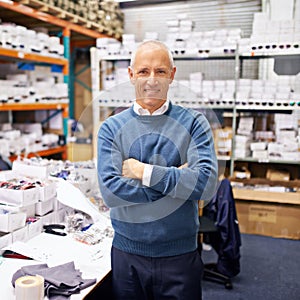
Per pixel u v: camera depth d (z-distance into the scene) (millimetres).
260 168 4102
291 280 2883
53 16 3893
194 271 1390
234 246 2684
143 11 5293
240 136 3826
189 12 5070
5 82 3357
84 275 1435
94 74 4227
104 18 4801
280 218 3775
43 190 1843
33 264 1496
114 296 1440
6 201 1765
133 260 1376
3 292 1297
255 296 2648
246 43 3656
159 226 1330
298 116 3703
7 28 3188
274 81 3701
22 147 3674
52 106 4035
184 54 3852
